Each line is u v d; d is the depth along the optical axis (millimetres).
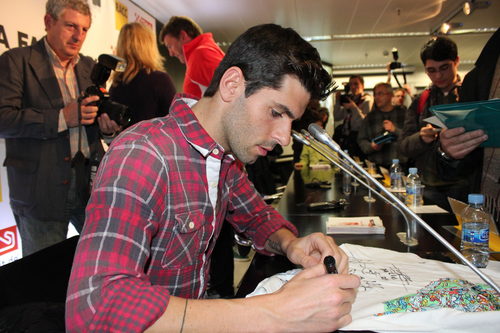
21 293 668
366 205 1848
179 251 729
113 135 1599
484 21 5066
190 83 2367
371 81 9727
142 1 4031
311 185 2480
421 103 2701
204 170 730
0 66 1587
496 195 1374
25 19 2164
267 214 1088
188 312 555
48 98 1692
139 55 2002
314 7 4691
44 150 1627
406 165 3250
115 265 552
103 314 519
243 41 705
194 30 2482
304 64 667
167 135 701
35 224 1651
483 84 1494
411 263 945
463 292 738
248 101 685
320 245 895
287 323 579
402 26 5605
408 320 655
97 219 578
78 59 1895
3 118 1501
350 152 4242
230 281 1437
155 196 636
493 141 1223
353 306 716
